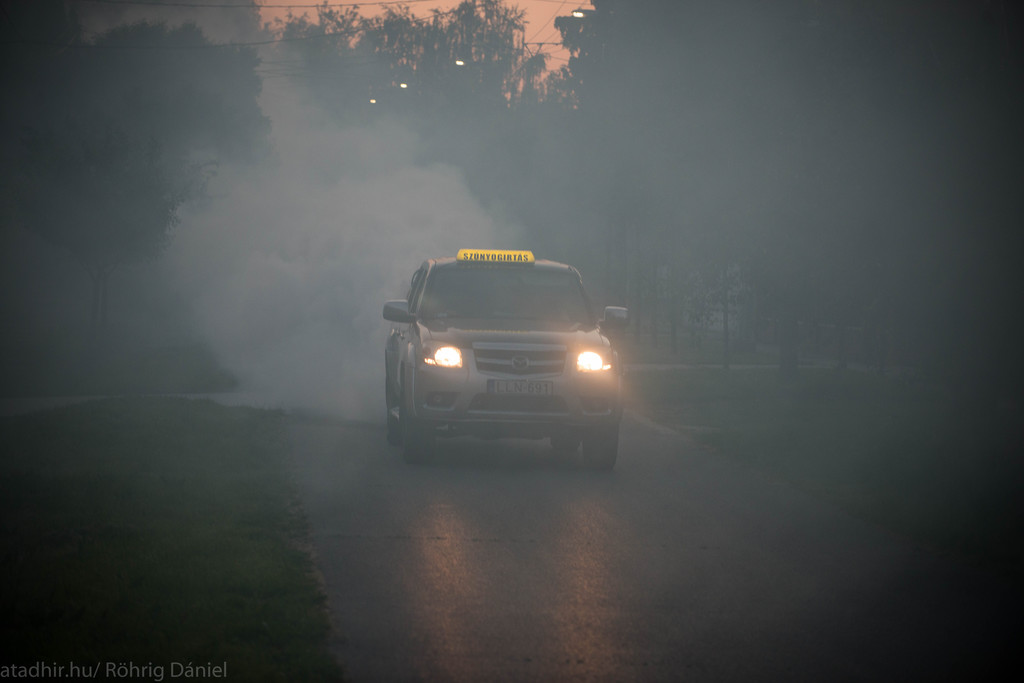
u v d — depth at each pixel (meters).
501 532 7.83
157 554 6.61
